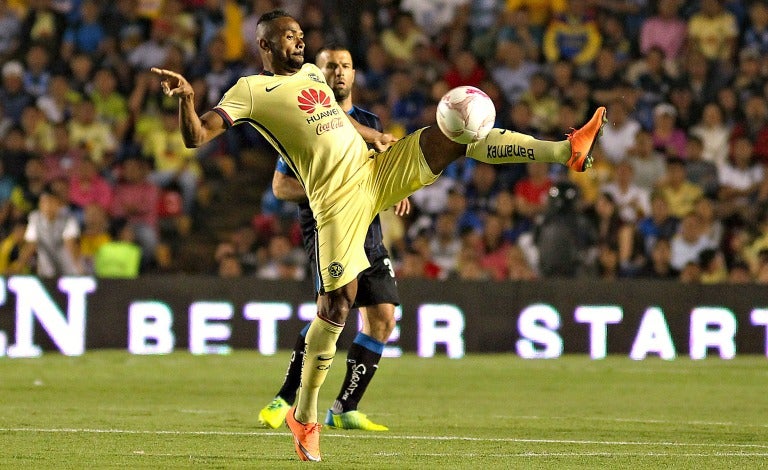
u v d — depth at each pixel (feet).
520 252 173.27
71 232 169.89
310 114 71.97
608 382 127.95
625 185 189.78
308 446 68.90
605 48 212.43
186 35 212.64
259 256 178.70
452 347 158.30
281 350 157.99
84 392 112.16
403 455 72.02
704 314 160.35
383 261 85.20
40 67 208.33
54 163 195.31
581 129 69.00
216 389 116.26
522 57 210.59
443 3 221.25
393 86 202.28
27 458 69.00
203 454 71.41
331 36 212.84
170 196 193.47
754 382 129.08
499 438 81.20
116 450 72.84
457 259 179.83
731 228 187.21
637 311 160.15
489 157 71.51
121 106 203.10
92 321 155.02
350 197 71.46
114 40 208.44
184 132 68.13
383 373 134.62
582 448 76.18
